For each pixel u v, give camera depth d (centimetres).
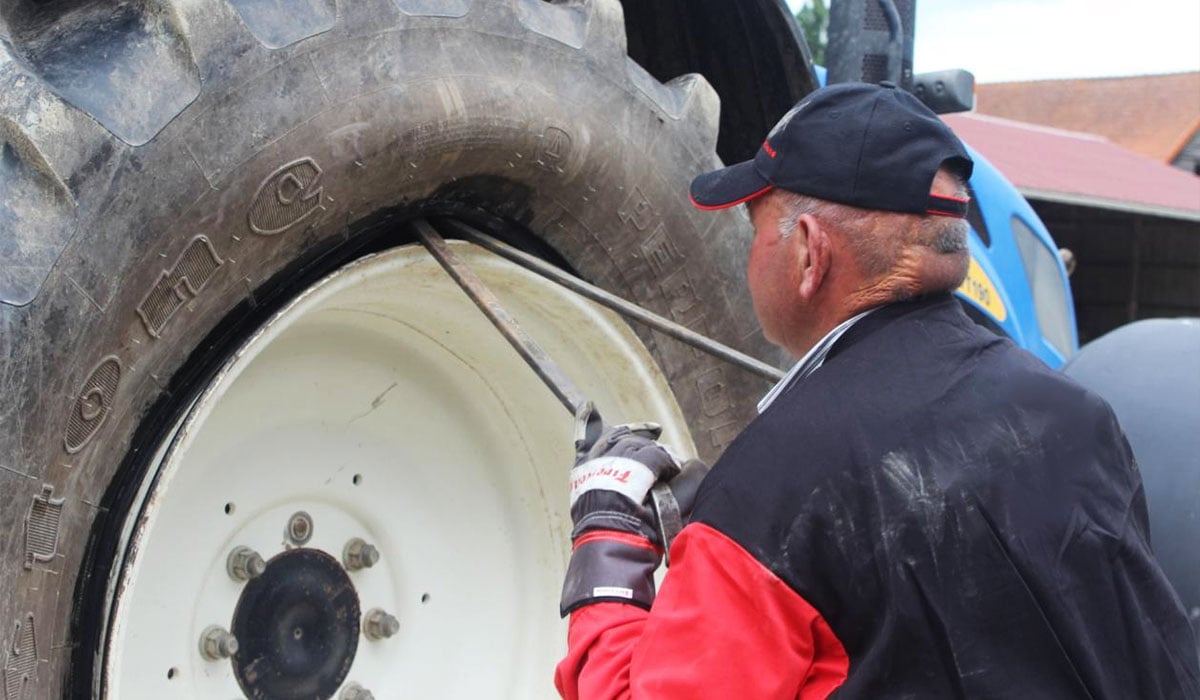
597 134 220
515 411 254
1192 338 303
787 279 165
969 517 144
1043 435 152
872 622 144
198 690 207
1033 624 142
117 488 174
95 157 159
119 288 162
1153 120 2519
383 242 213
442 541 247
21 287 152
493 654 250
